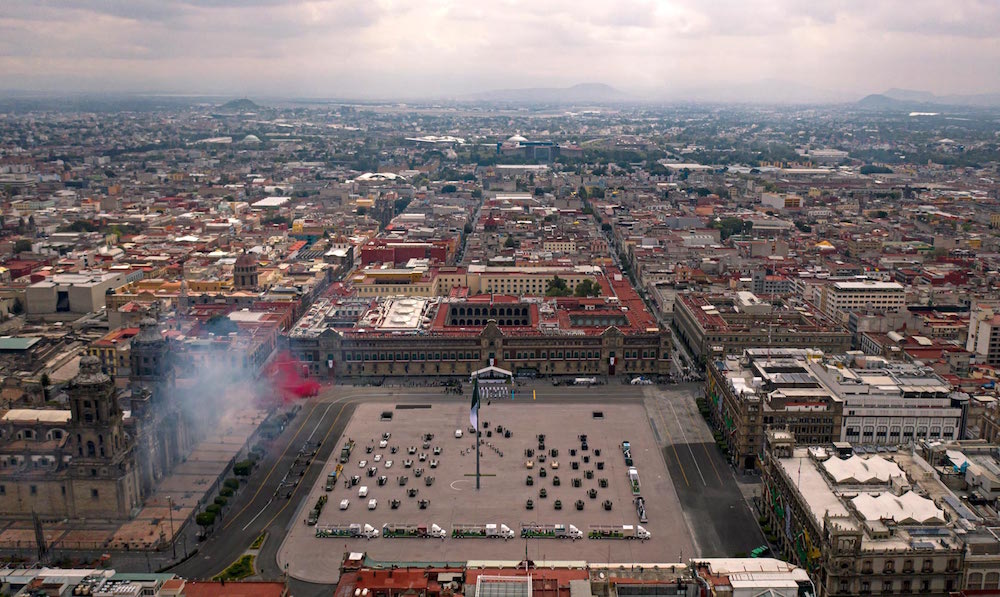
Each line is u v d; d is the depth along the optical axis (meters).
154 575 195.25
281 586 191.88
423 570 196.00
